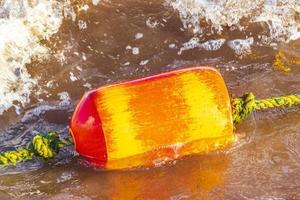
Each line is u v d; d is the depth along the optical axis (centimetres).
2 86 861
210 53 938
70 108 845
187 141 722
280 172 732
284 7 1008
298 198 694
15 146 784
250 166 739
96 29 969
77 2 992
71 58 918
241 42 954
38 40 932
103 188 713
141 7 1012
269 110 821
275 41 962
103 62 918
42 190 716
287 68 905
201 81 731
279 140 778
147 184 716
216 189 707
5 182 727
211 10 995
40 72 891
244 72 898
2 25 927
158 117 709
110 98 710
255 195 698
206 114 721
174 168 732
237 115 759
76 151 734
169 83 725
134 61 923
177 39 959
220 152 751
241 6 1002
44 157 736
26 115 832
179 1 1009
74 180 727
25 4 956
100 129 699
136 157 715
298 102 802
